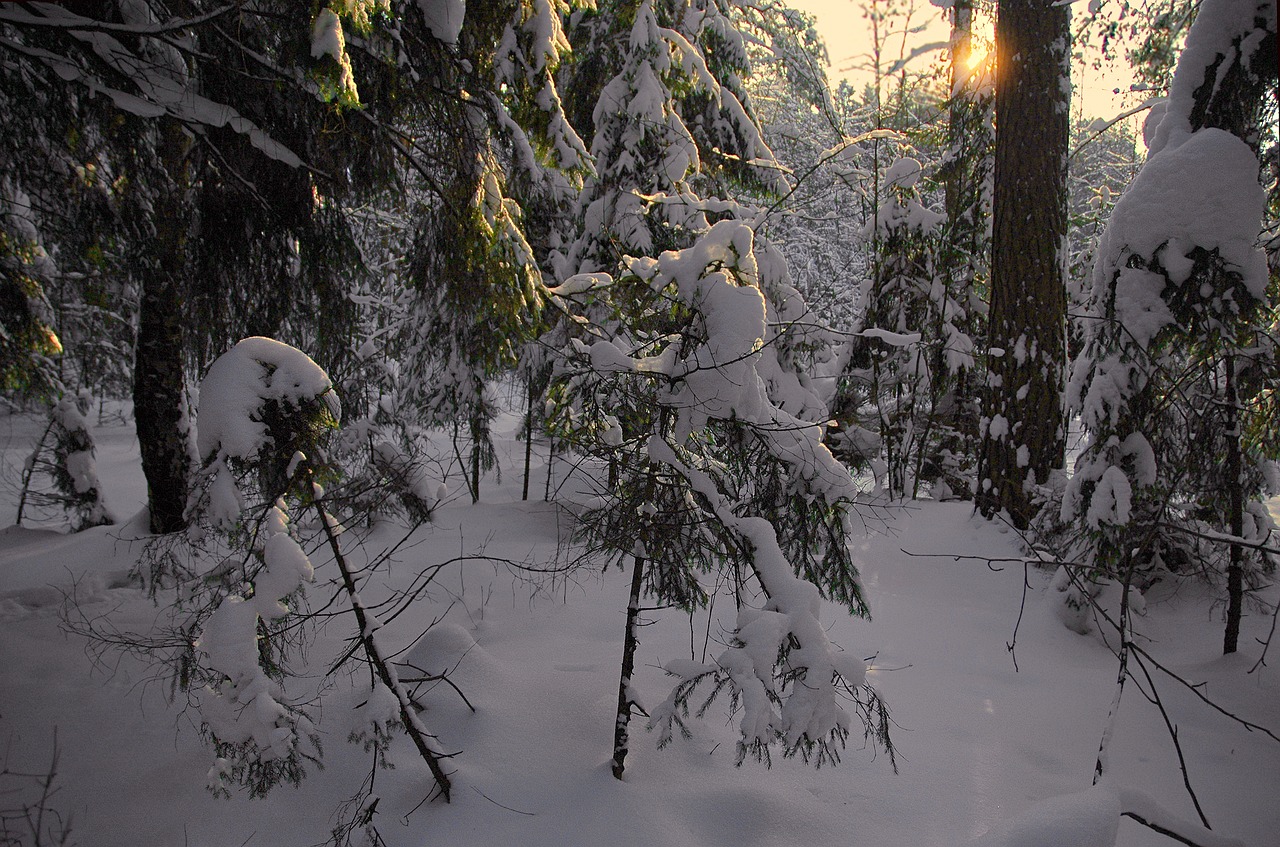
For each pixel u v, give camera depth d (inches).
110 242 197.0
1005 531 267.4
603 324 163.3
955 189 413.1
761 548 122.7
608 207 332.8
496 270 190.9
